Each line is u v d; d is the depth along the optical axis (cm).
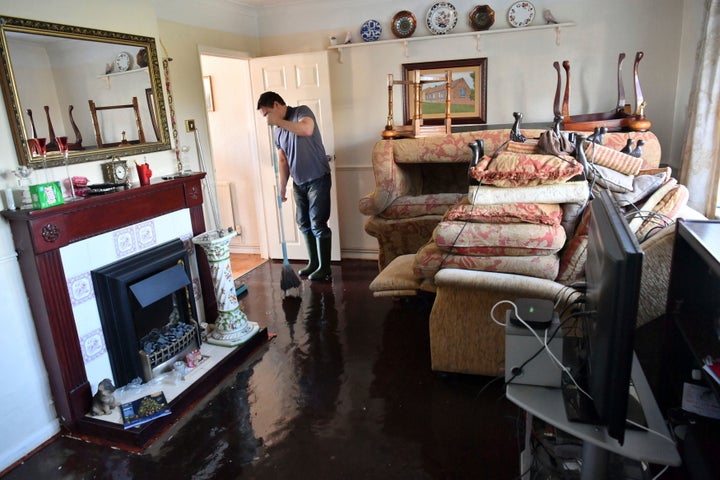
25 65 211
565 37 370
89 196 229
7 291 204
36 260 203
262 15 438
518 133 309
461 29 392
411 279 271
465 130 382
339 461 197
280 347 297
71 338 219
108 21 254
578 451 163
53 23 222
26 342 212
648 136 304
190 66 363
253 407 237
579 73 373
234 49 413
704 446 129
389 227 368
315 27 427
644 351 193
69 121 233
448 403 232
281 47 442
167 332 269
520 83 388
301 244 457
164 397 233
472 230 229
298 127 365
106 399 224
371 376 259
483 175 247
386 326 317
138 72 274
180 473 196
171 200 275
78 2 236
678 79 352
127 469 200
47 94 221
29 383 214
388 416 224
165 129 295
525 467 174
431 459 196
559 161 244
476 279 221
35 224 199
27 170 209
